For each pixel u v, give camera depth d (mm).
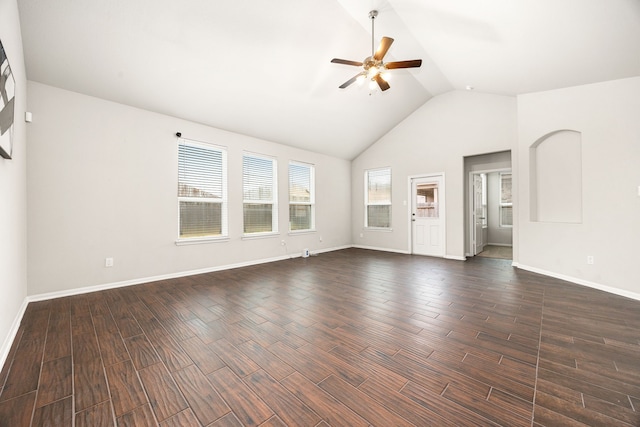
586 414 1371
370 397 1510
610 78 3328
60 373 1755
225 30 3184
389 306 2939
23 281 2852
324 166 6867
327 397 1514
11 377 1711
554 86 3904
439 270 4672
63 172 3273
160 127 4070
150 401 1494
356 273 4492
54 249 3221
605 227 3418
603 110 3439
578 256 3719
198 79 3709
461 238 5672
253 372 1756
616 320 2527
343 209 7414
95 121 3508
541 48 3119
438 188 6023
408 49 4145
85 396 1540
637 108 3168
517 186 4898
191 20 2986
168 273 4148
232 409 1429
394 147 6699
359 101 5316
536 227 4348
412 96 5723
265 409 1428
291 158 6043
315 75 4281
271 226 5730
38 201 3111
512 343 2111
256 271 4668
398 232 6691
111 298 3227
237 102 4320
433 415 1370
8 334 2102
